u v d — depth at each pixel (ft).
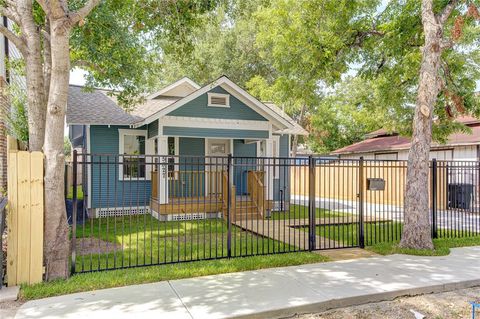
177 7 26.68
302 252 22.33
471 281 17.13
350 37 33.58
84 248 23.58
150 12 26.99
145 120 33.91
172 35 28.12
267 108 38.40
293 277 17.47
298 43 32.71
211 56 84.79
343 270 18.67
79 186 51.03
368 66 36.68
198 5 26.94
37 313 13.08
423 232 23.02
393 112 46.75
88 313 13.11
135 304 13.98
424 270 18.70
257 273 18.15
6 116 30.14
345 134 89.04
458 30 24.12
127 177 40.11
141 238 26.94
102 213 38.40
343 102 85.71
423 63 23.77
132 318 12.72
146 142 40.63
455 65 33.32
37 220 16.01
